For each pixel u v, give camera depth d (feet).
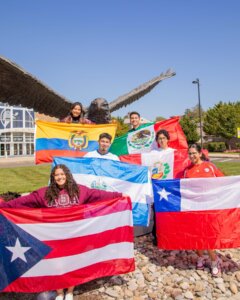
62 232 13.47
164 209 16.38
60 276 13.28
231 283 14.93
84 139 23.06
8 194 22.50
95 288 14.97
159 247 16.44
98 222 13.97
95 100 23.12
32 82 20.30
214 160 104.42
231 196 16.14
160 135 21.24
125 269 14.32
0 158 148.36
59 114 25.07
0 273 12.98
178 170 20.68
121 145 25.39
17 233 13.14
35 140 22.86
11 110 159.84
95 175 18.16
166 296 14.02
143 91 28.73
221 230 15.98
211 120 198.49
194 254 18.22
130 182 18.40
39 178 60.95
